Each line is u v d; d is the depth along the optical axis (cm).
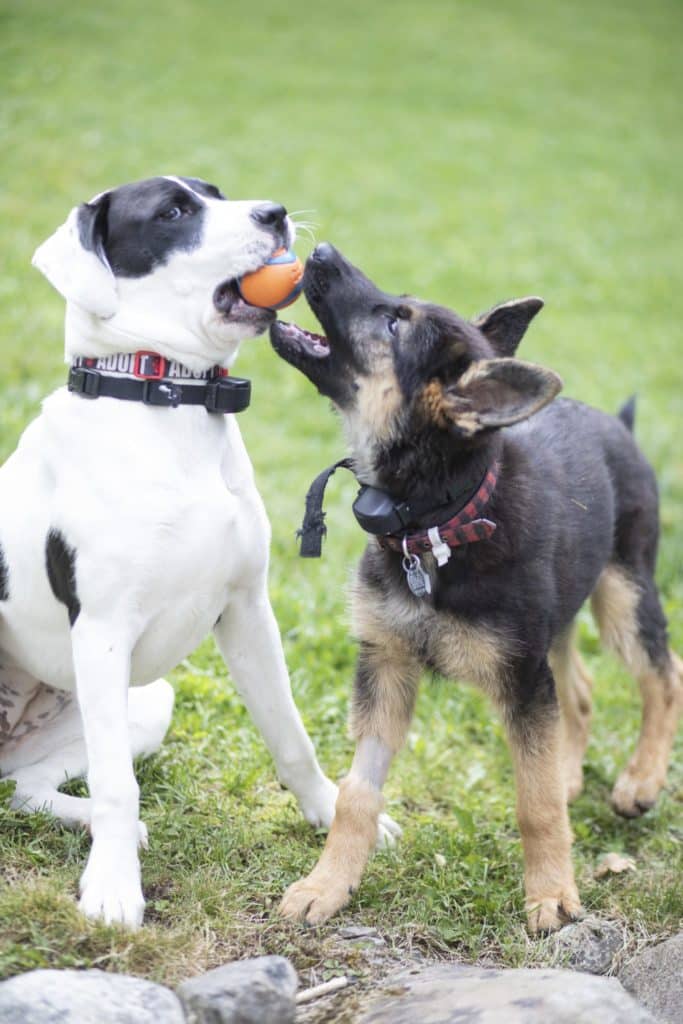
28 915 521
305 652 903
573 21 4156
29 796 619
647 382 1700
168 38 3116
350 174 2395
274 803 700
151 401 550
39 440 576
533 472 678
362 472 639
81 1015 451
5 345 1384
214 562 563
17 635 602
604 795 813
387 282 1867
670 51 3922
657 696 803
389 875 640
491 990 502
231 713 789
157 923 554
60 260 543
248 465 591
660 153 2980
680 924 620
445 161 2627
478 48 3666
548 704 636
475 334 636
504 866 671
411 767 796
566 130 3042
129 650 557
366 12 3862
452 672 650
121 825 543
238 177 2191
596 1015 476
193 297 546
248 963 500
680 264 2273
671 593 1137
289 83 2972
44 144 2119
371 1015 501
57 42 2841
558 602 667
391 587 645
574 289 2058
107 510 540
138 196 547
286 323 653
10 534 579
